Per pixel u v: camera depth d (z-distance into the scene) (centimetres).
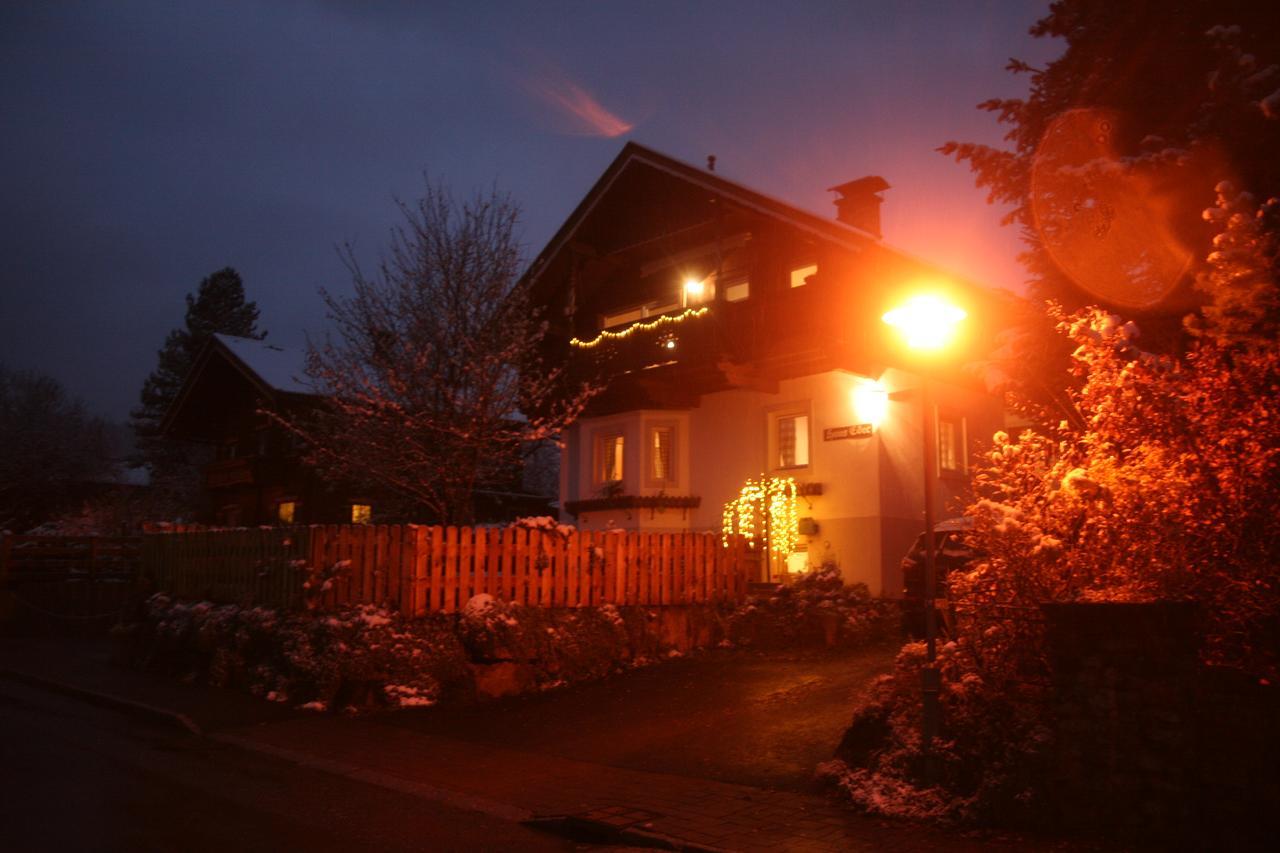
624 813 802
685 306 2255
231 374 3538
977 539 888
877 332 1884
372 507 2502
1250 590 711
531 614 1380
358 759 1009
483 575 1400
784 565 1992
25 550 2433
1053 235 1080
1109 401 839
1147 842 683
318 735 1119
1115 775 702
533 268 2094
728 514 2120
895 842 718
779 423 2097
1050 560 825
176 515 4241
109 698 1343
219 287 5681
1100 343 884
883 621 1594
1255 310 763
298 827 758
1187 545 754
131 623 1756
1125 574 795
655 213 2323
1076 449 936
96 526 3881
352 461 1906
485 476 2009
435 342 1878
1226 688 675
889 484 1909
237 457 3641
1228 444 748
